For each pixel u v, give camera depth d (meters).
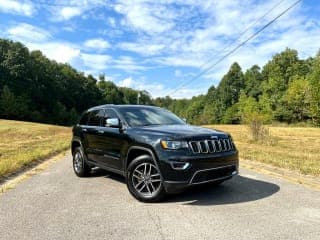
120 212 5.63
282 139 25.41
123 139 6.84
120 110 7.54
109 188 7.51
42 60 115.75
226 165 6.14
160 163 5.85
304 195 6.43
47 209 5.84
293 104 68.31
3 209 5.86
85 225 5.01
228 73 104.06
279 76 77.12
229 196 6.47
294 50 77.69
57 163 11.92
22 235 4.64
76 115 97.50
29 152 14.62
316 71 60.94
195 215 5.36
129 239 4.44
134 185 6.40
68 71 121.25
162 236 4.51
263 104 75.88
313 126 61.94
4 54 90.06
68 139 26.23
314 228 4.64
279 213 5.32
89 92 124.38
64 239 4.48
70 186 7.75
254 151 14.66
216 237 4.42
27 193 7.04
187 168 5.69
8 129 43.69
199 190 7.01
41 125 54.19
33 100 89.69
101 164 7.89
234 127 56.06
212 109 103.62
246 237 4.38
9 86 84.44
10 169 9.72
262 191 6.81
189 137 5.88
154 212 5.59
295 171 9.18
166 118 7.69
